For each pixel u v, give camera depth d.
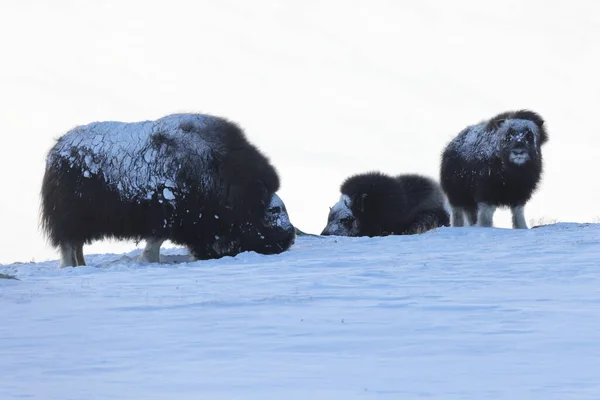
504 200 90.94
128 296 51.47
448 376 29.42
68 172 73.56
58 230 73.88
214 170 74.88
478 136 93.00
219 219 75.06
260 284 56.09
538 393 26.67
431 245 77.81
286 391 27.17
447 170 95.44
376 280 56.66
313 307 45.75
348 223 105.62
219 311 44.84
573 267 60.31
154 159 74.00
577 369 30.45
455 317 41.88
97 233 73.94
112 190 73.19
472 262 64.62
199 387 27.88
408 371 30.33
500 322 40.38
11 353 34.69
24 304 48.34
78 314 44.62
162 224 73.69
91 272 68.44
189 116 76.88
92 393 27.03
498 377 29.20
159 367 31.52
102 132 74.81
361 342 35.97
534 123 90.44
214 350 34.69
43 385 28.44
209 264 70.25
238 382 28.64
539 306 45.09
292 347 35.12
